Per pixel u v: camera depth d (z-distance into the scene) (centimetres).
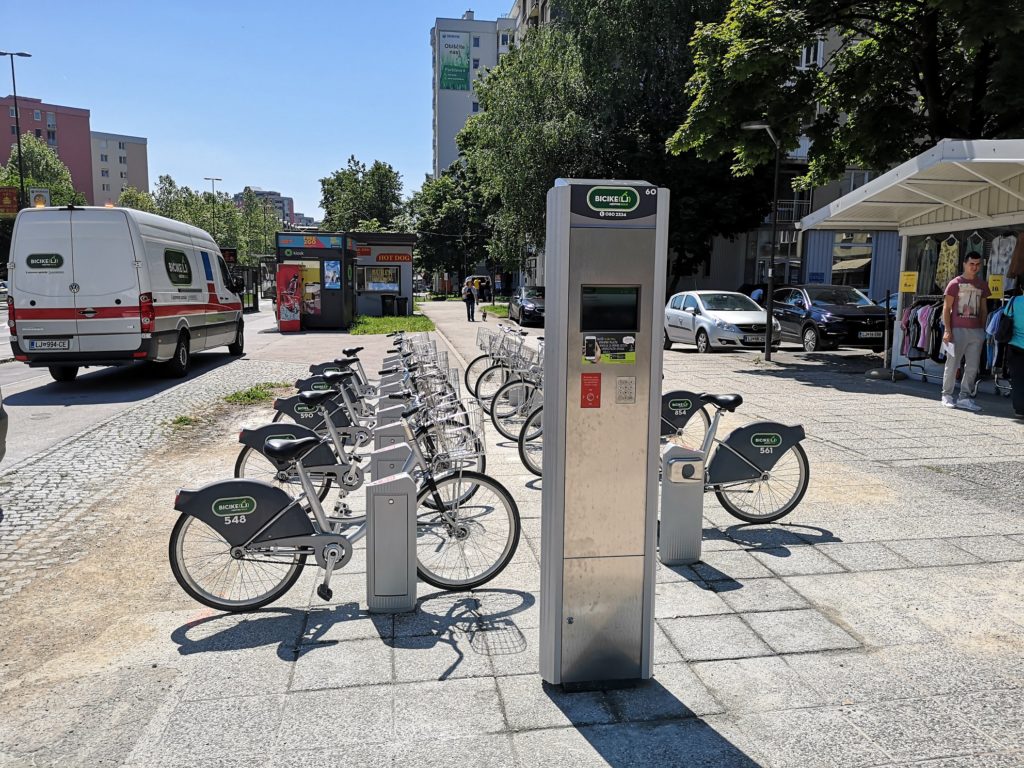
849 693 311
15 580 438
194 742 278
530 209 2950
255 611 392
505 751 272
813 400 1017
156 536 513
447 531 416
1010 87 1235
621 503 306
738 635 362
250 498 380
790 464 524
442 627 371
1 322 2803
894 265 3025
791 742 278
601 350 294
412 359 734
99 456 735
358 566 454
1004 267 1030
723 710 299
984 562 453
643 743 277
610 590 311
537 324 2692
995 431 813
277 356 1680
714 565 449
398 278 3056
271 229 9288
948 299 941
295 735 282
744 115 1435
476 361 1027
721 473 501
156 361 1211
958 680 321
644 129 2773
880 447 741
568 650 313
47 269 1116
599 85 2705
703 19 2614
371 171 8244
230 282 1641
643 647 317
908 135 1569
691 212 2722
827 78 1544
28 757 269
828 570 441
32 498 596
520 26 6650
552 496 303
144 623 380
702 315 1764
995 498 578
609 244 289
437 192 6819
